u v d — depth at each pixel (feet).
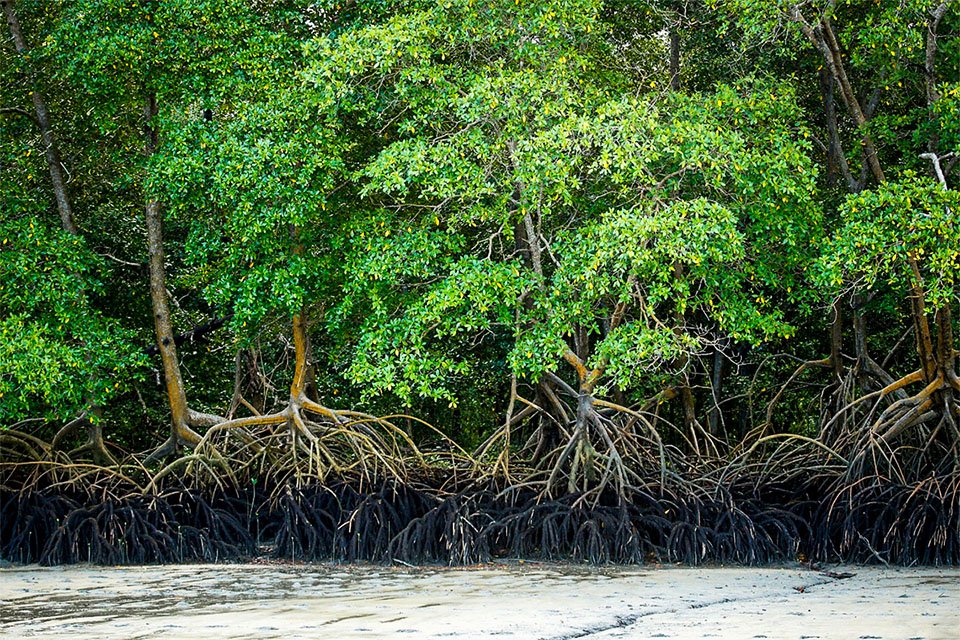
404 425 118.42
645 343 86.99
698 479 98.58
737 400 116.16
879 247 84.74
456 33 92.58
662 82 101.60
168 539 97.60
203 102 96.63
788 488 98.99
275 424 103.91
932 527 90.74
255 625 57.06
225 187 92.43
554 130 87.61
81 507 97.96
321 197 92.94
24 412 101.91
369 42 91.71
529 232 94.17
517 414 104.01
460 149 90.58
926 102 104.22
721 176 88.99
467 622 57.72
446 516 95.25
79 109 103.40
